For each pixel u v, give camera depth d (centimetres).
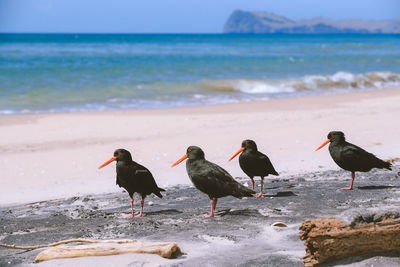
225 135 1777
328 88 3819
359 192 925
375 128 1808
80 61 5672
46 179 1265
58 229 742
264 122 2084
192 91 3475
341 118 2138
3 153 1564
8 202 1045
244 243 598
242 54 7669
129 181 824
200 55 7250
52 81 3781
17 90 3297
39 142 1741
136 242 573
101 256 536
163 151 1556
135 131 1936
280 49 9925
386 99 2984
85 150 1608
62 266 512
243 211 793
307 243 496
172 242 570
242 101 2992
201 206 901
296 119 2147
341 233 482
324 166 1282
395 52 8906
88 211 902
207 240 617
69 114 2412
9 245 621
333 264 486
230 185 782
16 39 17500
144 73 4531
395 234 482
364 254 489
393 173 1143
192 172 794
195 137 1762
